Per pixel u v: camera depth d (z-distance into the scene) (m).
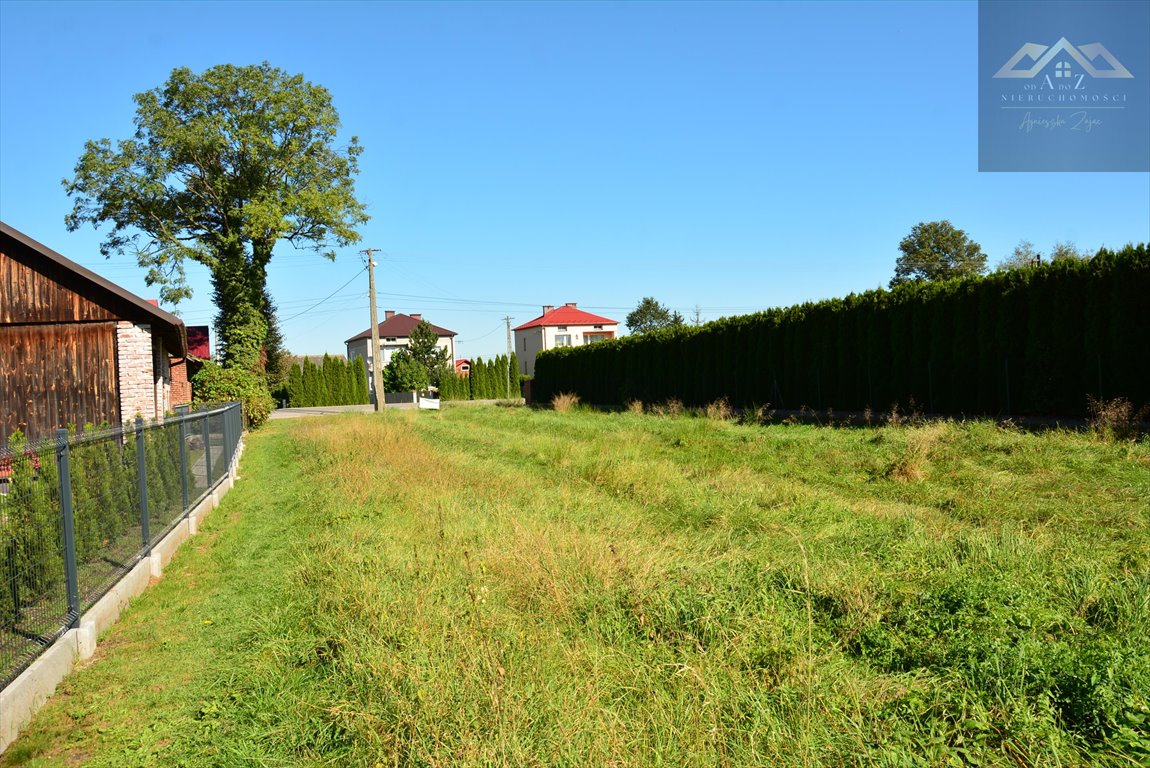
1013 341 15.60
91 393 13.45
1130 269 13.23
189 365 29.08
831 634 4.37
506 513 7.88
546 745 3.16
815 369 21.27
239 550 7.92
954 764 2.98
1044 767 2.95
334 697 3.93
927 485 9.01
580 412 27.81
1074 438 10.88
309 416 38.38
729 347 25.08
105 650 5.18
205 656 4.94
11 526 4.24
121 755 3.70
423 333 63.12
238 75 31.17
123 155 30.12
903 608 4.46
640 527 7.41
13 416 13.23
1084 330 14.09
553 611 4.75
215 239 32.62
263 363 33.09
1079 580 4.83
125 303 13.58
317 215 32.91
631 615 4.64
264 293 32.75
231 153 31.48
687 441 14.28
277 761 3.46
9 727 3.87
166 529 7.89
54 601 4.75
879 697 3.54
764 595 4.75
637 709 3.46
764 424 18.47
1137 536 6.17
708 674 3.71
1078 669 3.44
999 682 3.46
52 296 13.34
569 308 75.88
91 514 5.58
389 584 5.39
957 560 5.54
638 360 31.45
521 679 3.71
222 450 12.63
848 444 12.52
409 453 14.26
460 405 42.94
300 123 32.62
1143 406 12.50
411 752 3.22
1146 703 3.22
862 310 19.80
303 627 5.12
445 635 4.27
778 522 7.32
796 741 3.16
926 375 17.89
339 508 9.09
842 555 5.79
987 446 10.88
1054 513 7.12
